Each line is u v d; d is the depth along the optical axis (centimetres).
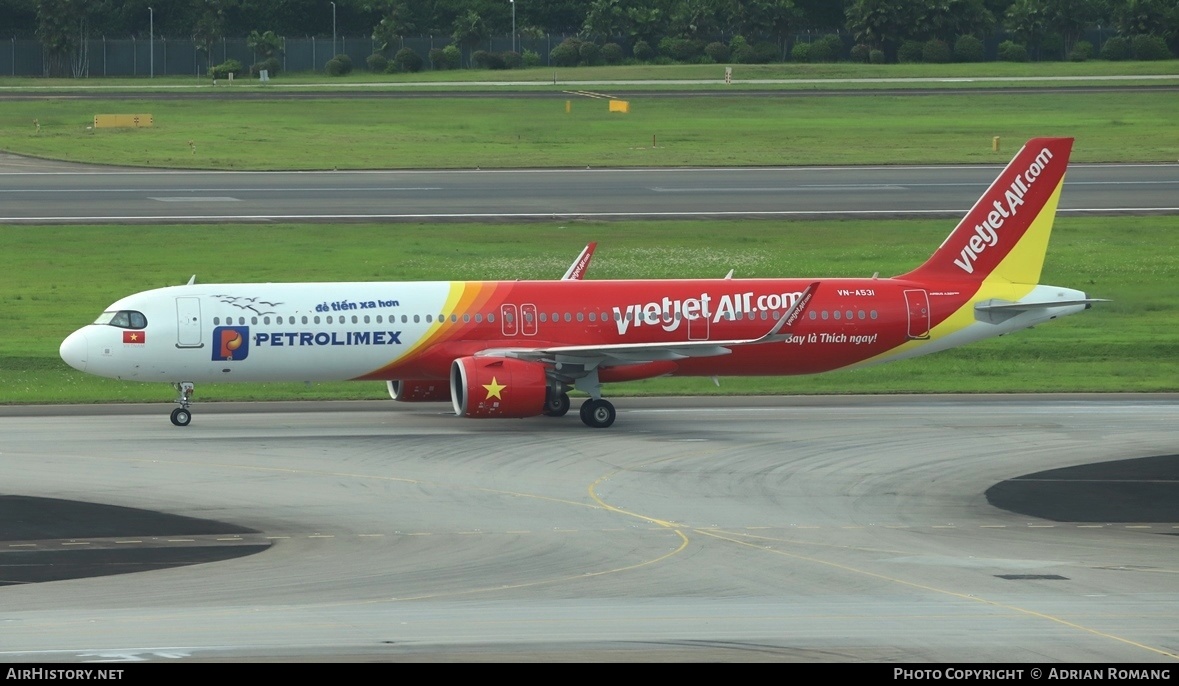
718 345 18200
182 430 17912
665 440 17188
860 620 9406
